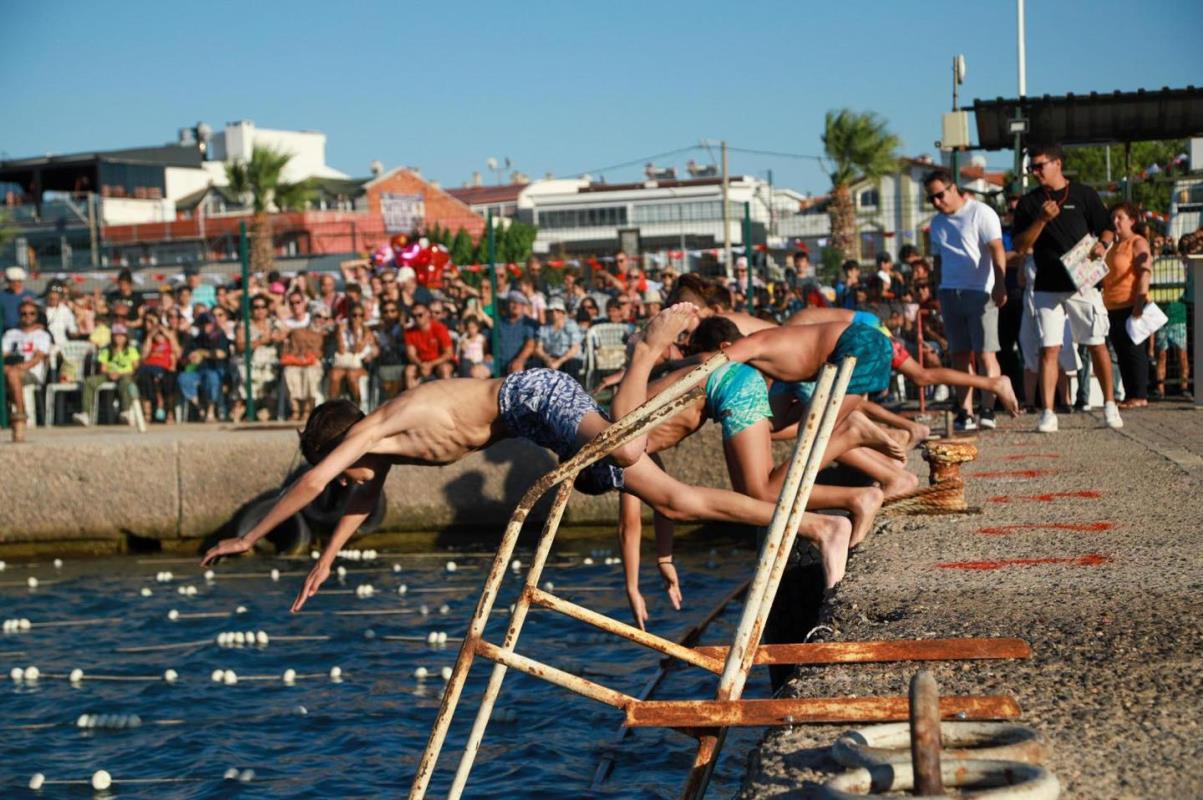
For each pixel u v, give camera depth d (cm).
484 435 596
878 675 427
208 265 2048
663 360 775
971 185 3522
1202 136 1536
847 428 728
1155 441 1020
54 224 4262
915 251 1706
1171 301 1473
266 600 1120
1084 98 1524
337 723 734
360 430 577
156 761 679
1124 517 705
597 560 1254
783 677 727
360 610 1059
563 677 395
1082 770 331
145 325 1850
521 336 1678
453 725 716
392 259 1942
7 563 1381
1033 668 425
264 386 1764
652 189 5241
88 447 1395
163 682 846
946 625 486
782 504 412
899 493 743
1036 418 1241
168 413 1798
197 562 1333
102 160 5750
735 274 1802
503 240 2861
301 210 4884
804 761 351
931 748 300
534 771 623
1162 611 486
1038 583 549
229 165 4941
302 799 605
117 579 1252
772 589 404
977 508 746
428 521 1387
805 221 3584
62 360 1827
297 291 1875
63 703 801
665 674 782
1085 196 1109
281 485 1373
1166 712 374
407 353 1670
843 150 3569
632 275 1805
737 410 648
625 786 594
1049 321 1113
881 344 646
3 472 1399
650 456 679
